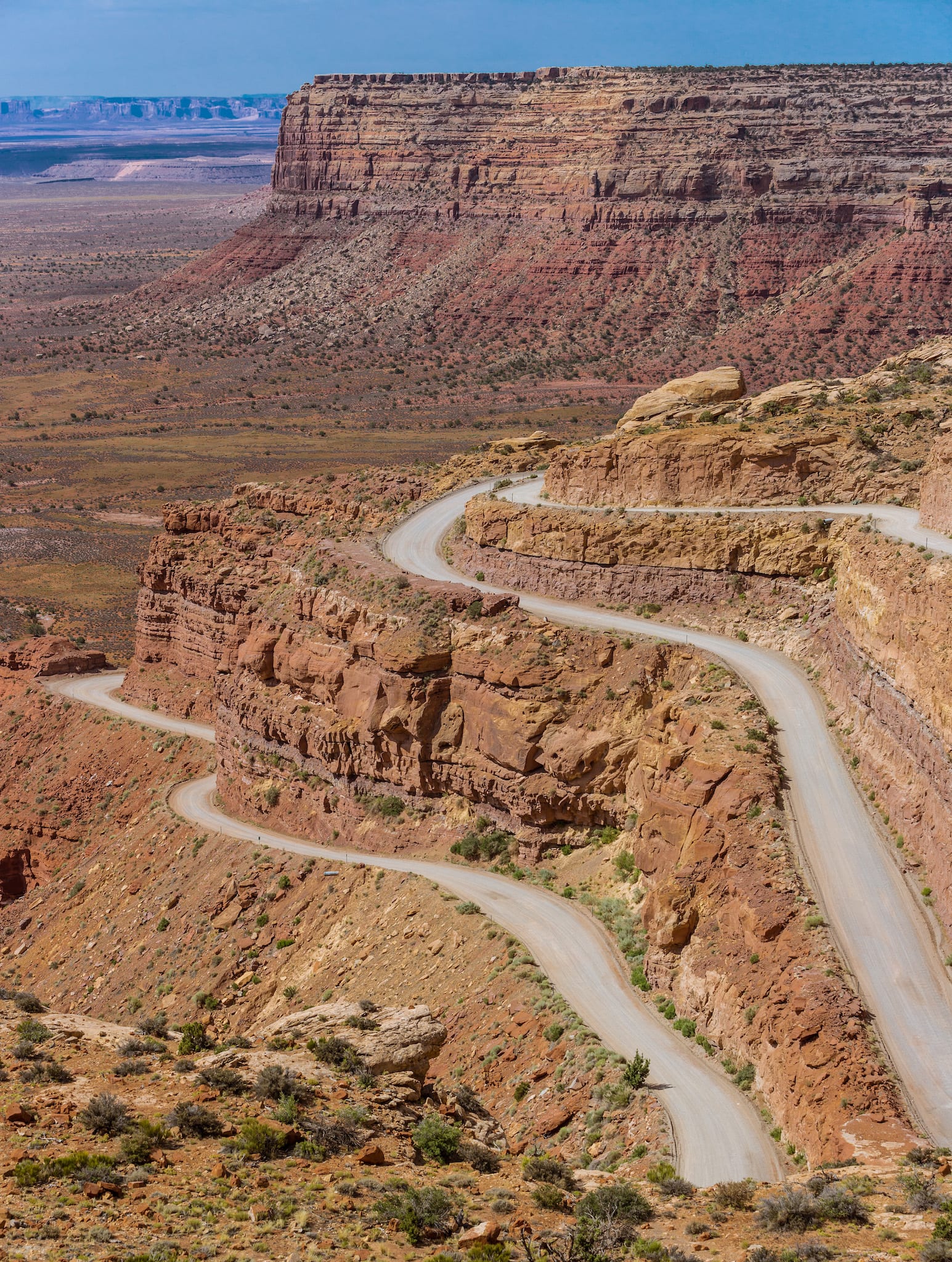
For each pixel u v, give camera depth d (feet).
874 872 170.19
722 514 253.24
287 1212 103.81
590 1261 98.63
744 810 181.37
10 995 161.07
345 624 267.80
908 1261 98.12
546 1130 156.46
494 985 190.29
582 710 229.45
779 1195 116.06
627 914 199.72
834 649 218.18
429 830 247.70
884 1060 138.92
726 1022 160.76
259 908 252.21
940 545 201.05
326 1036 145.28
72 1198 102.53
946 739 166.61
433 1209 106.83
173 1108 120.88
